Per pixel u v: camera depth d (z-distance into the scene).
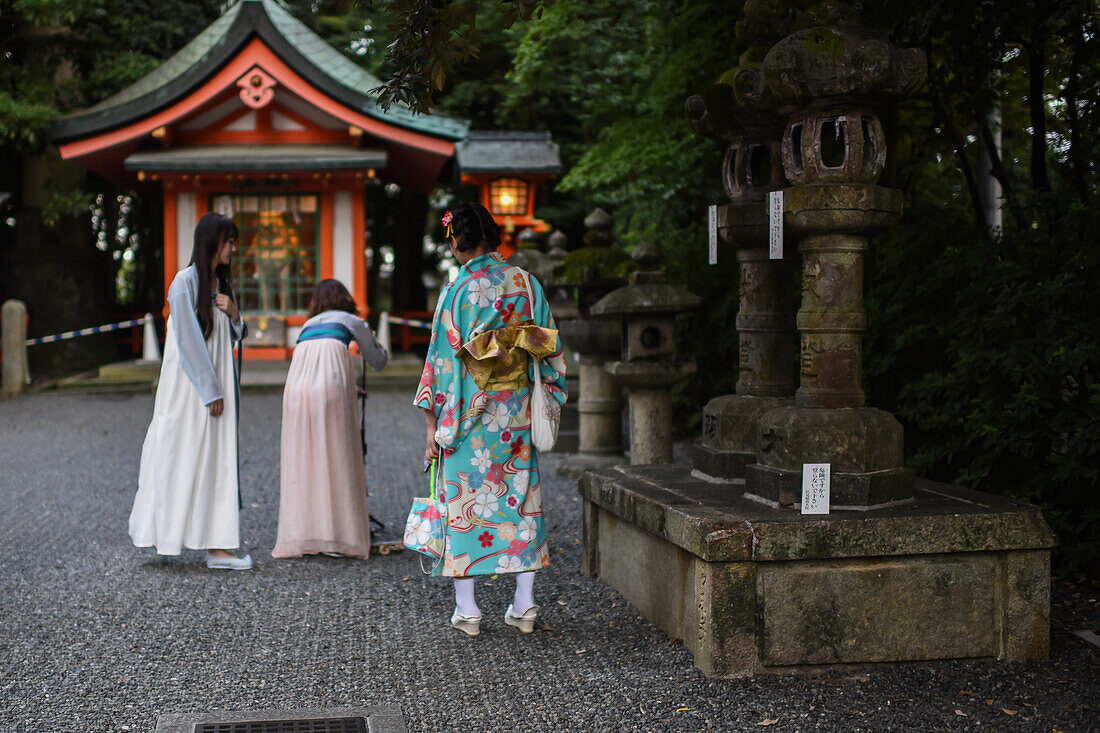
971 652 3.38
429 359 3.71
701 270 8.90
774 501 3.48
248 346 13.96
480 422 3.70
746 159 3.99
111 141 13.18
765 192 3.95
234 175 13.43
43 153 15.46
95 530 5.68
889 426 3.44
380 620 4.00
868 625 3.30
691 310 6.07
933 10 4.75
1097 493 4.43
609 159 10.26
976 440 5.10
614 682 3.27
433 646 3.68
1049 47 5.24
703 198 10.73
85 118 12.94
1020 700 3.09
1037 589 3.39
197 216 13.88
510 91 14.38
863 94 3.28
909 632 3.33
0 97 13.31
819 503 3.35
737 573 3.24
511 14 3.50
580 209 15.77
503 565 3.71
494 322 3.67
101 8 15.08
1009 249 4.91
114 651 3.63
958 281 5.41
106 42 15.20
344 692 3.23
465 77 16.11
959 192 7.31
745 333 4.12
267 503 6.43
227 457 4.80
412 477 7.32
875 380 6.12
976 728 2.91
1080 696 3.11
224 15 14.29
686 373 6.14
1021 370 4.44
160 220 19.62
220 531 4.77
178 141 13.95
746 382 4.11
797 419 3.43
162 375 4.78
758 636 3.28
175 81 12.85
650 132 9.84
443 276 23.61
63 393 13.04
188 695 3.21
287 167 13.09
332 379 5.02
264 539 5.46
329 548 5.00
